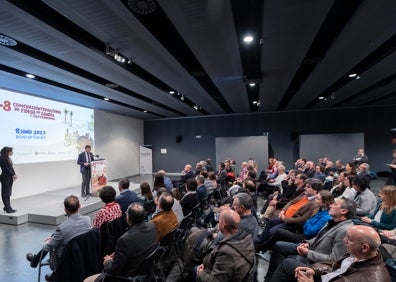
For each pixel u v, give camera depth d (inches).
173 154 491.2
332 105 392.8
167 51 151.3
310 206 115.0
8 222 181.0
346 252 70.4
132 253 72.4
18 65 175.0
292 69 194.5
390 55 165.8
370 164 398.3
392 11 110.3
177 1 99.7
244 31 134.6
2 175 185.9
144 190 142.6
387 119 393.4
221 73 202.4
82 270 80.4
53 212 188.1
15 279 106.0
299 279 69.5
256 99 335.0
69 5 102.0
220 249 68.6
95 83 226.7
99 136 371.2
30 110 257.4
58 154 291.9
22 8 103.0
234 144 430.9
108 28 122.9
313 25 121.8
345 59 174.7
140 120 495.8
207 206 181.6
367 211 124.2
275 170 278.1
